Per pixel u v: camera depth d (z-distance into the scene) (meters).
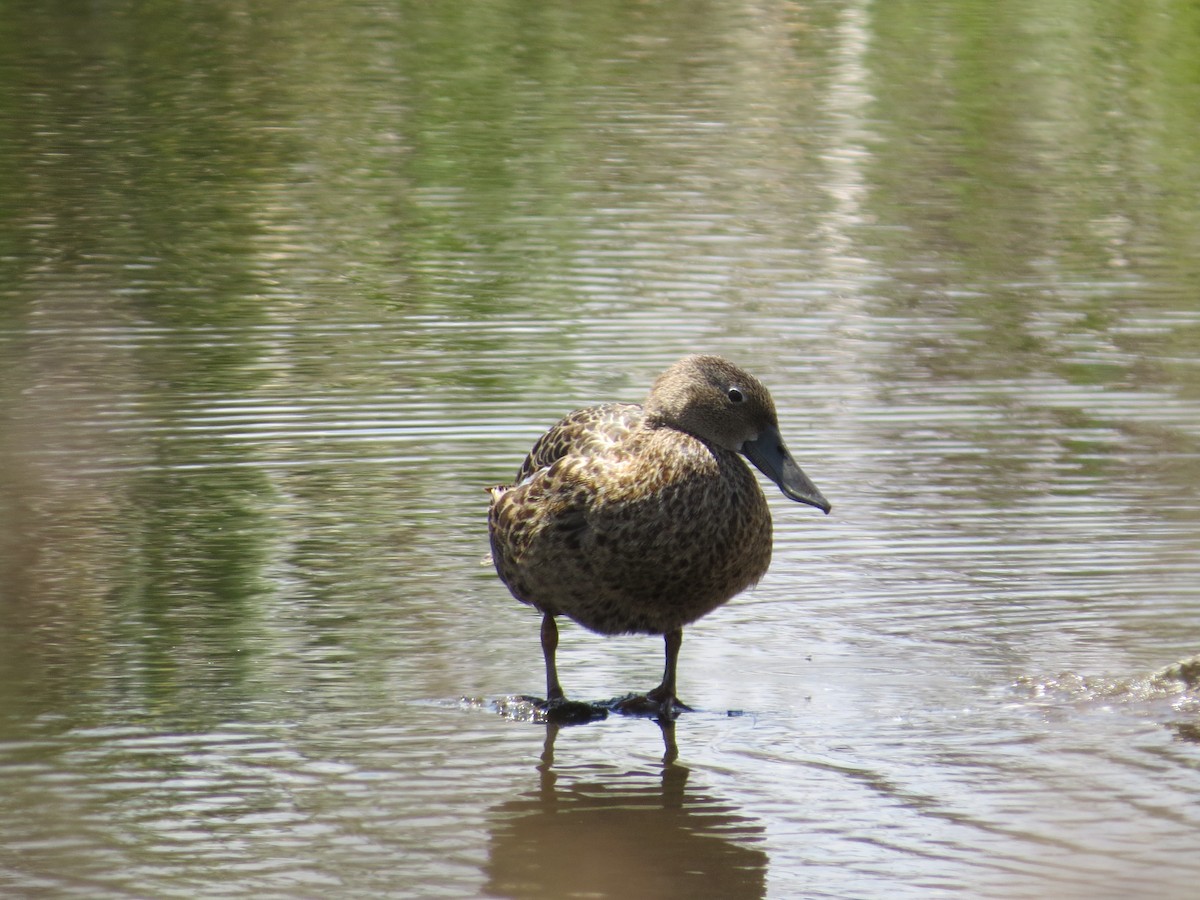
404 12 37.28
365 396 14.90
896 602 10.72
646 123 27.44
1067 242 20.53
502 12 37.41
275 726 8.97
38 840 7.73
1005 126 27.27
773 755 8.71
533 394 14.96
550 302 18.02
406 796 8.23
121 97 29.06
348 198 22.84
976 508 12.36
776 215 21.80
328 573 11.12
